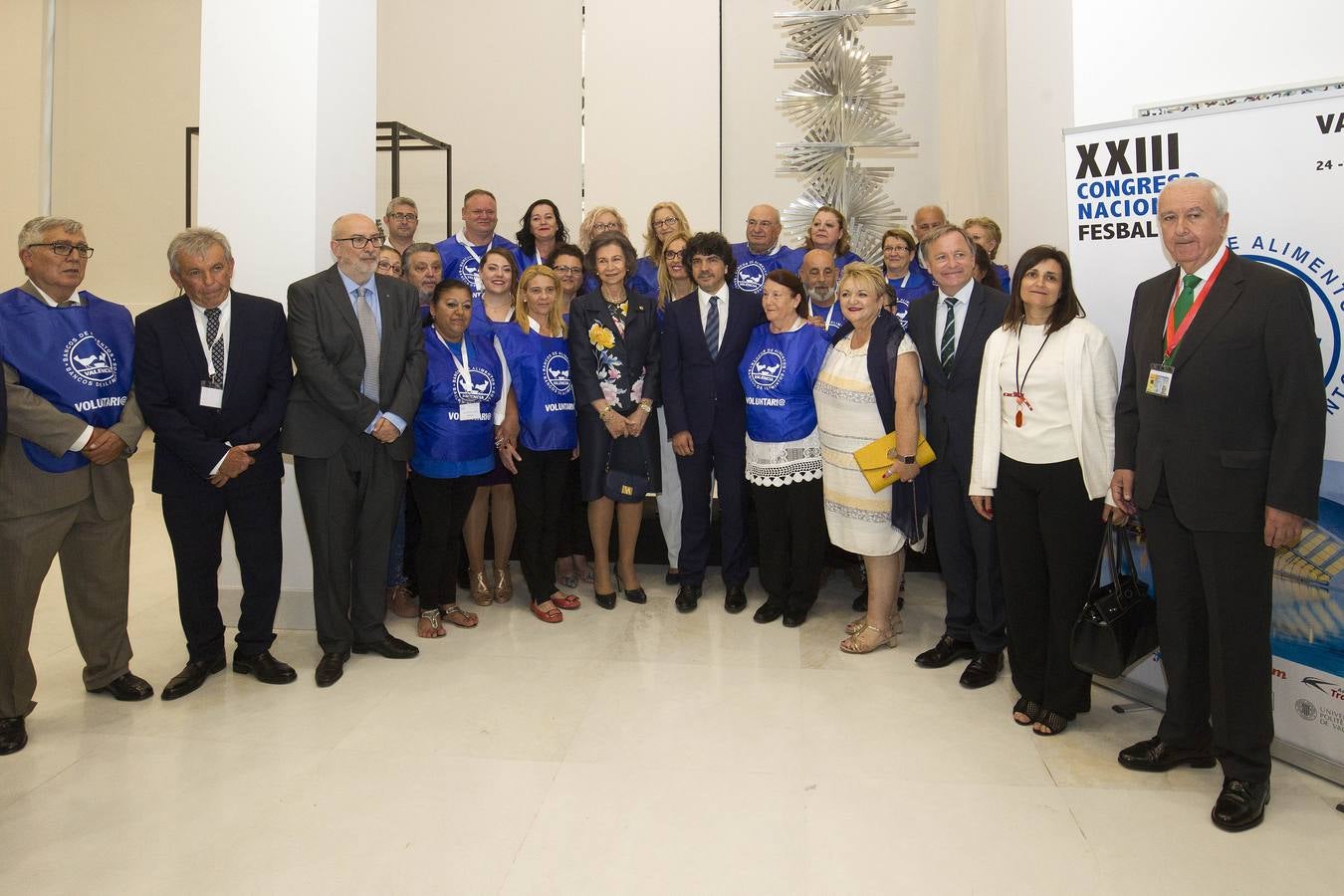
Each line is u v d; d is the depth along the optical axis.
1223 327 2.23
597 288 4.00
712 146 7.19
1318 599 2.48
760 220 4.55
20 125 8.34
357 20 3.84
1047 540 2.68
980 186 5.93
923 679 3.20
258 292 3.63
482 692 3.07
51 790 2.41
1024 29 4.42
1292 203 2.49
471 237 4.53
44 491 2.71
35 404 2.65
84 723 2.83
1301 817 2.27
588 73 7.25
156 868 2.06
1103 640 2.50
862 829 2.21
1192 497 2.28
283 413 3.12
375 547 3.36
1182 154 2.69
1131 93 2.84
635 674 3.23
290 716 2.88
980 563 3.15
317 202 3.59
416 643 3.57
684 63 7.18
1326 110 2.43
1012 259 4.66
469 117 7.67
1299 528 2.16
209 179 3.62
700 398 3.83
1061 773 2.51
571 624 3.80
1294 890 1.96
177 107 8.40
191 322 2.95
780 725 2.81
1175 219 2.29
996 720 2.86
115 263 8.56
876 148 6.97
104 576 2.95
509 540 4.16
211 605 3.14
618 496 3.84
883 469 3.26
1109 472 2.60
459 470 3.58
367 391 3.20
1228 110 2.59
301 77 3.56
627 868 2.05
